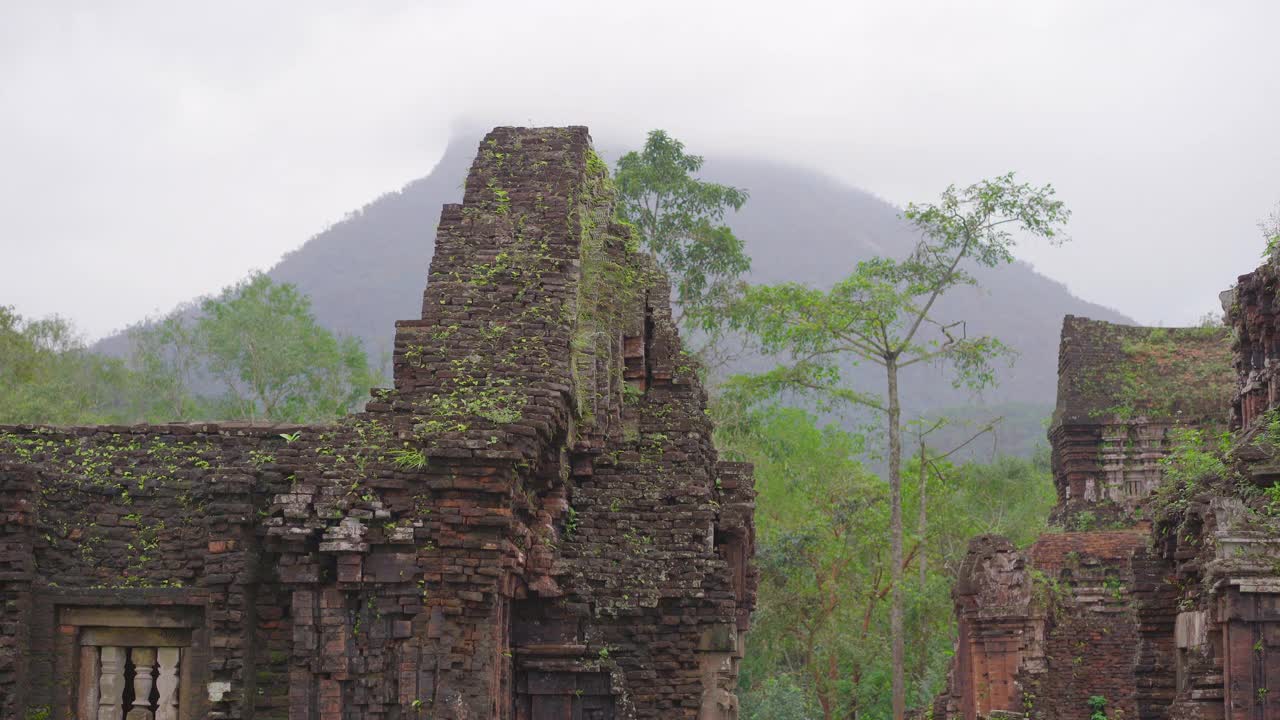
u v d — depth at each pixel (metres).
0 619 16.53
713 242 47.53
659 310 22.50
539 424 16.94
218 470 17.11
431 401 17.22
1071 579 35.19
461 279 18.89
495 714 16.47
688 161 48.59
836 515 48.56
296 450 17.09
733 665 21.12
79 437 17.61
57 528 17.11
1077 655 34.47
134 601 16.83
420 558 16.41
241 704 16.61
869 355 42.41
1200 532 17.23
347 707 16.34
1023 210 39.44
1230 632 15.19
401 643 16.34
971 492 59.72
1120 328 41.84
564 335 18.31
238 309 51.28
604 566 20.33
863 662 45.97
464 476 16.47
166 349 57.53
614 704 19.73
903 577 43.72
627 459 21.12
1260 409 20.38
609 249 21.97
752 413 47.12
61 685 16.91
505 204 19.80
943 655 45.94
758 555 44.72
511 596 17.78
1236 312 22.14
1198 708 15.69
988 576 30.97
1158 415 39.72
